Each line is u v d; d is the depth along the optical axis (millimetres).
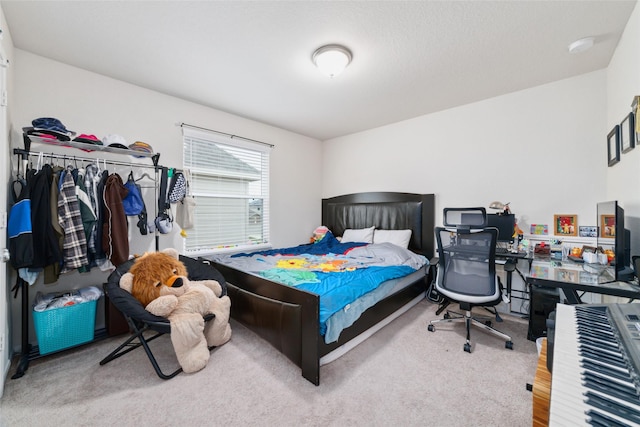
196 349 1859
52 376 1767
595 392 544
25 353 1840
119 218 2219
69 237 1959
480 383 1694
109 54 2152
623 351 674
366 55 2156
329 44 2020
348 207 4277
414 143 3629
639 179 1674
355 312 1977
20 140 2080
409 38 1945
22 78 2086
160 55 2166
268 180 3900
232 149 3520
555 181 2631
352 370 1826
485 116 3039
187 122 3037
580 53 2141
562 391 560
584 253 2227
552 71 2422
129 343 2141
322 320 1685
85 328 2094
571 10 1669
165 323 1754
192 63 2283
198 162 3189
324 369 1837
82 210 2053
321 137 4586
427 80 2584
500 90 2805
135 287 1922
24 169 1921
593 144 2443
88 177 2125
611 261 1947
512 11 1678
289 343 1816
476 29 1848
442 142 3369
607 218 1979
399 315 2777
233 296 2381
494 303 2125
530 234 2766
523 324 2592
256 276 2145
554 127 2631
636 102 1626
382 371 1817
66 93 2287
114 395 1588
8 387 1649
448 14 1707
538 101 2711
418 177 3596
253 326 2137
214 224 3348
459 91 2826
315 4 1629
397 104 3166
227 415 1436
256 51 2113
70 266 1953
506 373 1797
